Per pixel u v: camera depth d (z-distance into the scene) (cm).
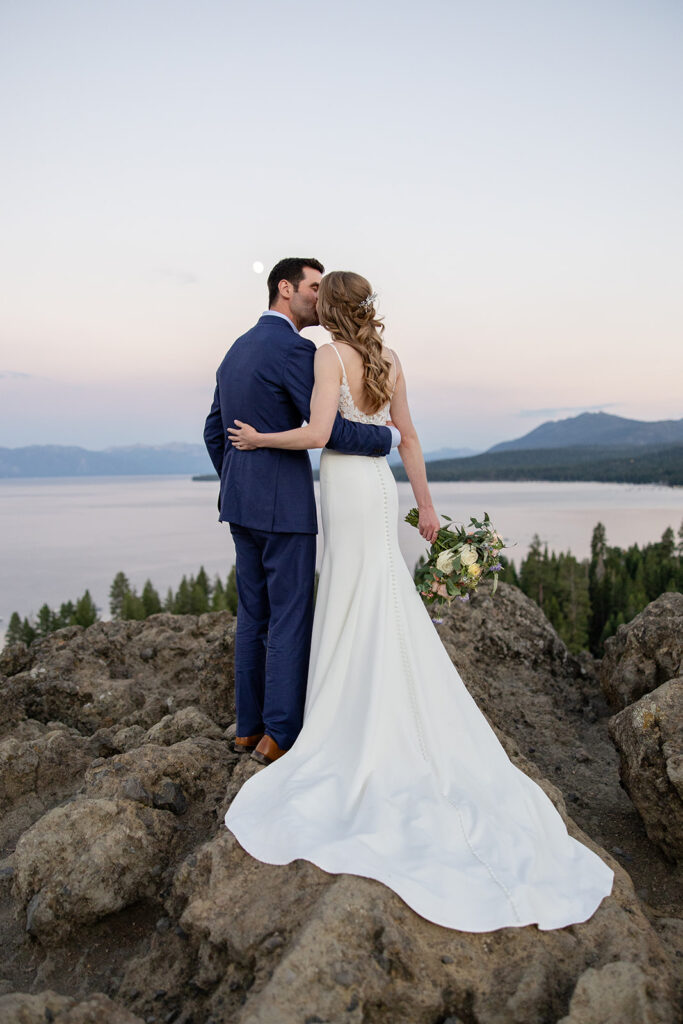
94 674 602
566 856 275
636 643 492
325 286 314
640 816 374
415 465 342
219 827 302
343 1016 201
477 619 613
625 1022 199
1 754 416
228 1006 225
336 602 315
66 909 282
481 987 218
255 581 348
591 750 498
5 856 367
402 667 307
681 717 341
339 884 233
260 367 316
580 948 230
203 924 244
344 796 279
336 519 318
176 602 7212
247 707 356
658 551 8762
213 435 361
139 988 248
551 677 603
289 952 211
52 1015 203
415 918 232
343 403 313
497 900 240
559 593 6888
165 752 357
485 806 283
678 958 248
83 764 434
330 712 307
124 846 299
